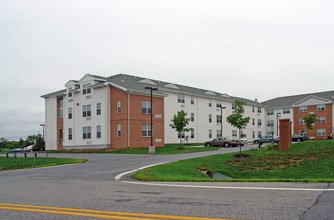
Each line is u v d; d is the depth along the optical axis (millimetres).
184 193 9641
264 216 6602
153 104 44781
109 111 44031
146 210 7402
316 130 67188
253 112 70000
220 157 24531
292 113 71062
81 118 47344
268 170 20688
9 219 6820
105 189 10898
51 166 24078
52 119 53562
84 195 9664
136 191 10281
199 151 34906
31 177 16266
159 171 16641
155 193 9773
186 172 17250
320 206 7398
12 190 11258
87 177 15500
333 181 11664
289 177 18750
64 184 12672
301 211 6945
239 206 7582
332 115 65375
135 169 19109
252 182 12055
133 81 47438
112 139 43594
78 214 7129
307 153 25203
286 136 28484
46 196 9648
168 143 50688
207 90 64000
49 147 53656
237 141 44719
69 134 49219
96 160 27578
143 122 43375
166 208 7562
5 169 23078
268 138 53375
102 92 44781
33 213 7332
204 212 7078
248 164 22453
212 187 10844
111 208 7691
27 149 56125
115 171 18312
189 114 54938
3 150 61969
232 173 19766
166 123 50594
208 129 58469
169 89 51188
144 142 43312
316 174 19234
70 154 38656
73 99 48719
